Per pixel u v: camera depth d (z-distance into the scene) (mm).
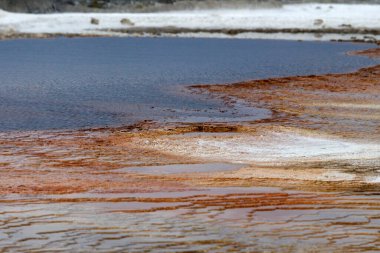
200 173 17750
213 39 97188
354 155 21141
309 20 121062
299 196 14156
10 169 18312
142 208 12992
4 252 10234
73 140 23828
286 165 19219
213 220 12047
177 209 12914
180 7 146625
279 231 11328
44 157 20422
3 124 27609
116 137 24547
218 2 149750
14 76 46625
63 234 11148
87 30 108562
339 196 14109
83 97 36406
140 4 147500
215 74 49062
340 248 10445
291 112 31844
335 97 37312
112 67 54031
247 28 114688
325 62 60531
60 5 141875
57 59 61531
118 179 16672
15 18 110312
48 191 14820
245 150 22078
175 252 10234
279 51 74500
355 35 109188
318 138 24812
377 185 15672
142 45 82688
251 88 41125
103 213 12555
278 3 150625
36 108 32281
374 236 11062
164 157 20625
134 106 33469
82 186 15539
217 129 26672
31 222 11883
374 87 42094
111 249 10367
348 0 158750
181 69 52625
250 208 13000
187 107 33438
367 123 28781
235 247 10469
